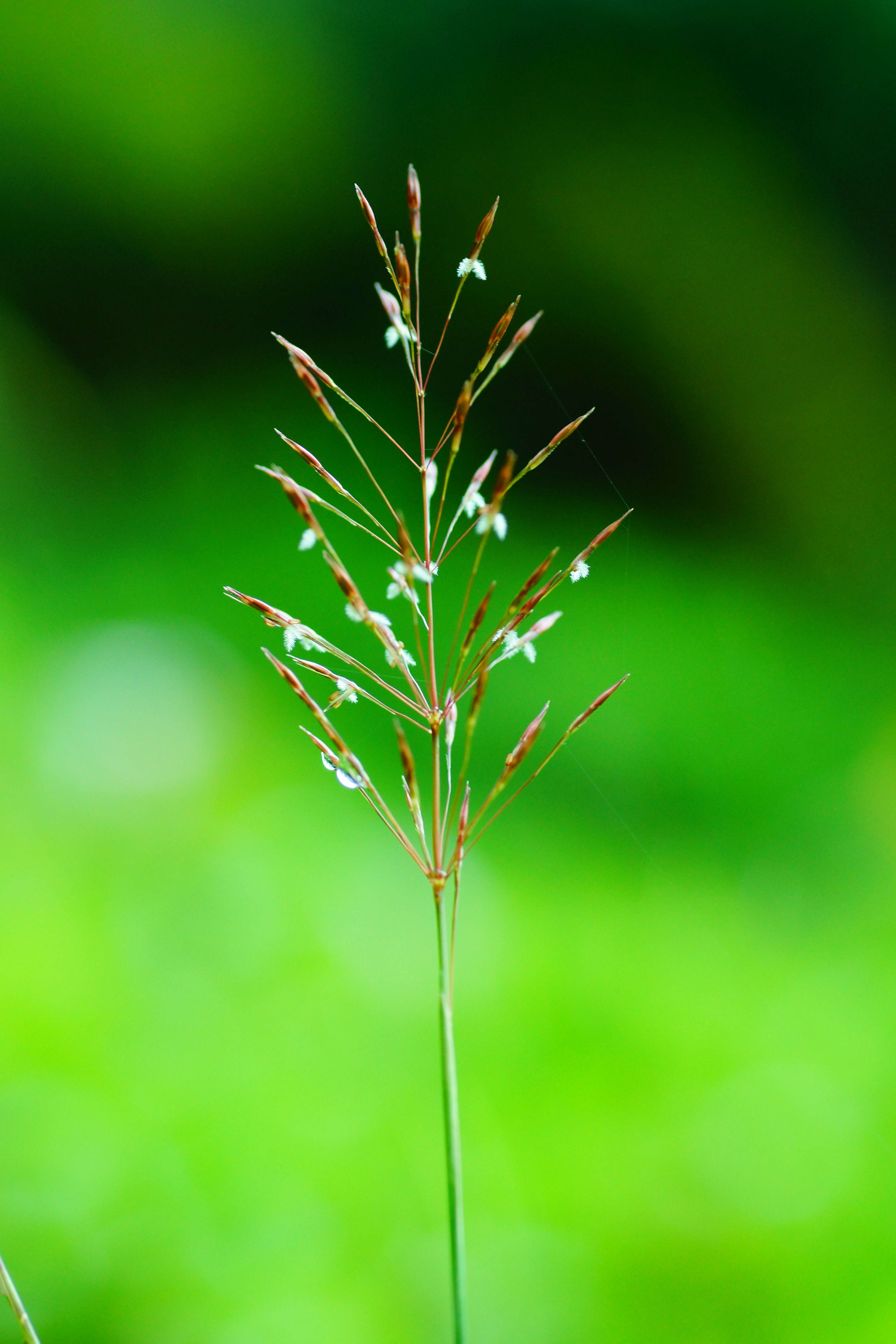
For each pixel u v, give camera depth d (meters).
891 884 1.67
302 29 2.71
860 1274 0.84
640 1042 1.13
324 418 2.70
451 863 0.48
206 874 1.26
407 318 0.48
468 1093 1.01
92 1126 0.87
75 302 2.70
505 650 0.48
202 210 2.71
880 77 2.98
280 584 2.17
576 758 1.85
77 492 2.42
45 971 1.04
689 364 2.95
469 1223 0.85
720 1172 0.94
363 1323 0.76
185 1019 1.03
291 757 1.61
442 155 2.83
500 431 2.71
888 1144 1.02
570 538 2.62
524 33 2.80
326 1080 1.00
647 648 2.30
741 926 1.48
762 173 3.06
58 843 1.25
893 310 3.26
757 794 1.90
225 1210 0.82
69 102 2.48
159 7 2.51
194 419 2.72
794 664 2.46
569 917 1.38
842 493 3.16
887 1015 1.26
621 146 2.87
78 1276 0.75
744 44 2.92
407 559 0.48
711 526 3.02
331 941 1.21
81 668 1.62
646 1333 0.78
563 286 2.82
